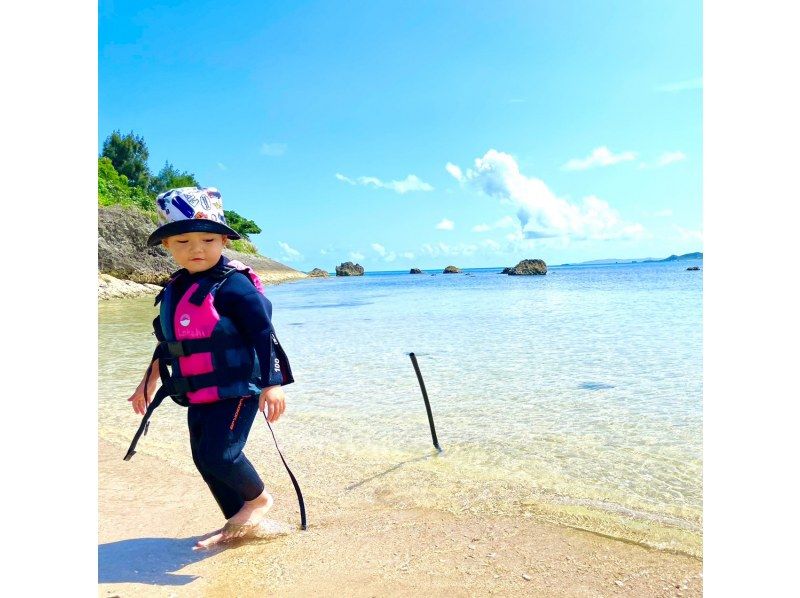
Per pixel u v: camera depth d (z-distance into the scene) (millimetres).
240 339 2945
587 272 75750
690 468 4109
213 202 3076
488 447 4695
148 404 3217
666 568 2637
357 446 4809
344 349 10898
